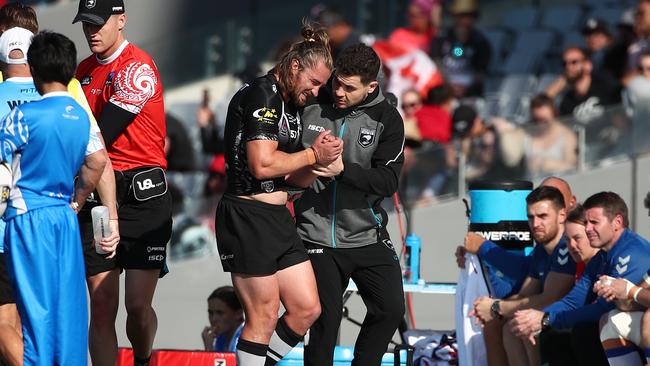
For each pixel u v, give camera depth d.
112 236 19.31
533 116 33.59
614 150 32.19
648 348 20.66
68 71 18.23
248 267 18.89
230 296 25.48
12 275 18.12
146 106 20.72
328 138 18.53
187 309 32.47
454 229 31.89
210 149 36.59
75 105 18.31
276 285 19.09
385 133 19.72
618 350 21.14
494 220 24.17
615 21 45.91
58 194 18.22
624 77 35.88
